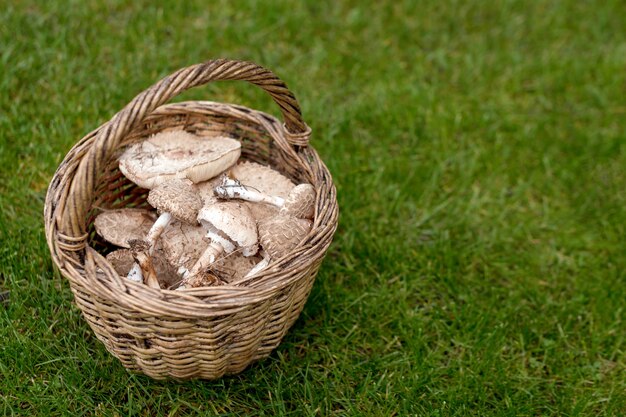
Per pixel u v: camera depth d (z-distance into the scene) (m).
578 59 1.84
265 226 1.25
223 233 1.25
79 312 1.33
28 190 1.44
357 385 1.32
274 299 1.19
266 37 1.77
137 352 1.19
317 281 1.41
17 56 1.62
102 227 1.28
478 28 1.90
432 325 1.39
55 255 1.15
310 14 1.85
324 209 1.23
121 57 1.66
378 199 1.54
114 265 1.25
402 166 1.59
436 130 1.66
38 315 1.33
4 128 1.51
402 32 1.85
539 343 1.39
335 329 1.38
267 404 1.28
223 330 1.17
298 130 1.29
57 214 1.15
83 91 1.59
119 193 1.36
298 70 1.73
